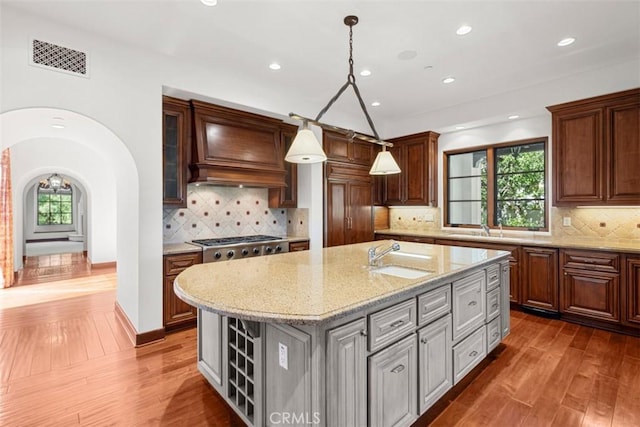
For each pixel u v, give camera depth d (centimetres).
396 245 243
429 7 234
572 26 259
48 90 244
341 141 484
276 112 391
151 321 296
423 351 184
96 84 266
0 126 270
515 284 384
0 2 226
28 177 645
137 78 288
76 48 257
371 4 230
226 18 248
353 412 144
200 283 176
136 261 292
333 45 290
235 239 411
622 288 308
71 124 282
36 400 209
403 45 290
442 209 524
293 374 145
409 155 529
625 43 286
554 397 212
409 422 174
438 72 347
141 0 225
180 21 251
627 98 320
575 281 338
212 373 207
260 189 470
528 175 439
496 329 269
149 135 295
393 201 551
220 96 342
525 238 395
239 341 185
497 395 214
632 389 219
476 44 289
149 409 201
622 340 298
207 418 193
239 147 383
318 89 398
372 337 153
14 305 410
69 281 544
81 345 291
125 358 267
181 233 391
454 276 212
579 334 313
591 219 376
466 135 493
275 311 131
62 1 225
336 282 179
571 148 357
